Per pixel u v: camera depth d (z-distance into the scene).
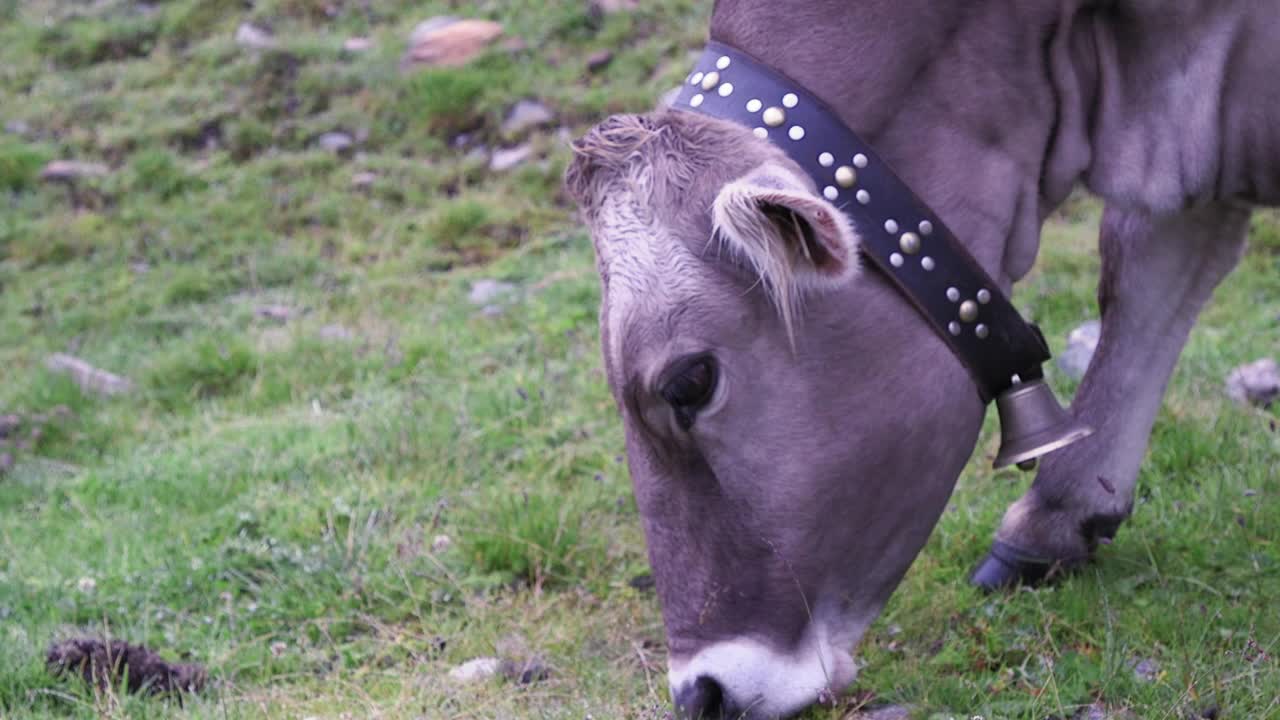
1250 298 8.69
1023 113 4.51
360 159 12.56
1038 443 4.42
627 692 5.23
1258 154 4.75
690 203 4.03
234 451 7.98
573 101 12.69
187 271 11.07
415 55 13.75
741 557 4.24
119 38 15.13
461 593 6.15
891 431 4.25
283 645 5.84
